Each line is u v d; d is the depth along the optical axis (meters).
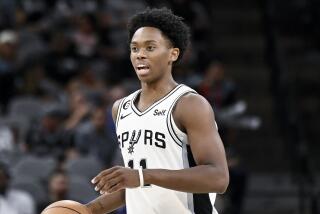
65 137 18.98
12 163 18.39
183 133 7.80
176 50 7.95
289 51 24.91
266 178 21.33
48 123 19.03
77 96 20.16
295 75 23.56
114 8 27.48
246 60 25.69
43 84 22.78
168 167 7.81
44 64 23.50
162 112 7.84
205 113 7.69
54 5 26.78
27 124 19.78
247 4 27.48
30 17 25.72
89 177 17.64
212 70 20.62
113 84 23.05
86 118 19.89
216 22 26.97
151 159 7.85
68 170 17.61
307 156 18.55
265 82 24.72
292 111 19.75
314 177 19.50
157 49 7.79
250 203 19.58
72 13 26.11
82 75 22.69
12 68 22.20
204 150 7.57
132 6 27.64
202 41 25.67
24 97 22.05
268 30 23.44
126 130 8.05
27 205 16.14
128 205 8.15
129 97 8.27
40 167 17.83
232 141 19.92
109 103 19.19
